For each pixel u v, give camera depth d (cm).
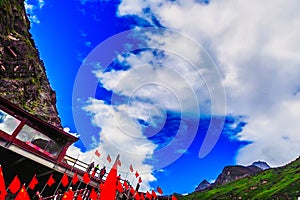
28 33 4794
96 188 2044
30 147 1845
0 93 3100
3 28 3766
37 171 1984
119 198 1759
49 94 4281
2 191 745
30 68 3938
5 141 1736
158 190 1534
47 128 1942
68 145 2042
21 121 1814
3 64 3366
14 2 4519
